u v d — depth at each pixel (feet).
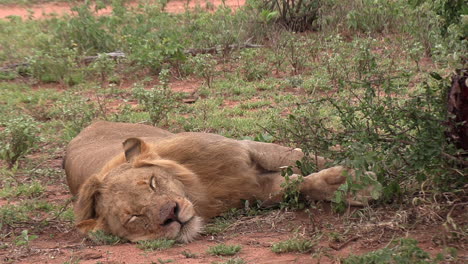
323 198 28.58
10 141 43.75
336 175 28.07
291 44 64.85
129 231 26.50
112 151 33.40
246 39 76.28
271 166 30.73
